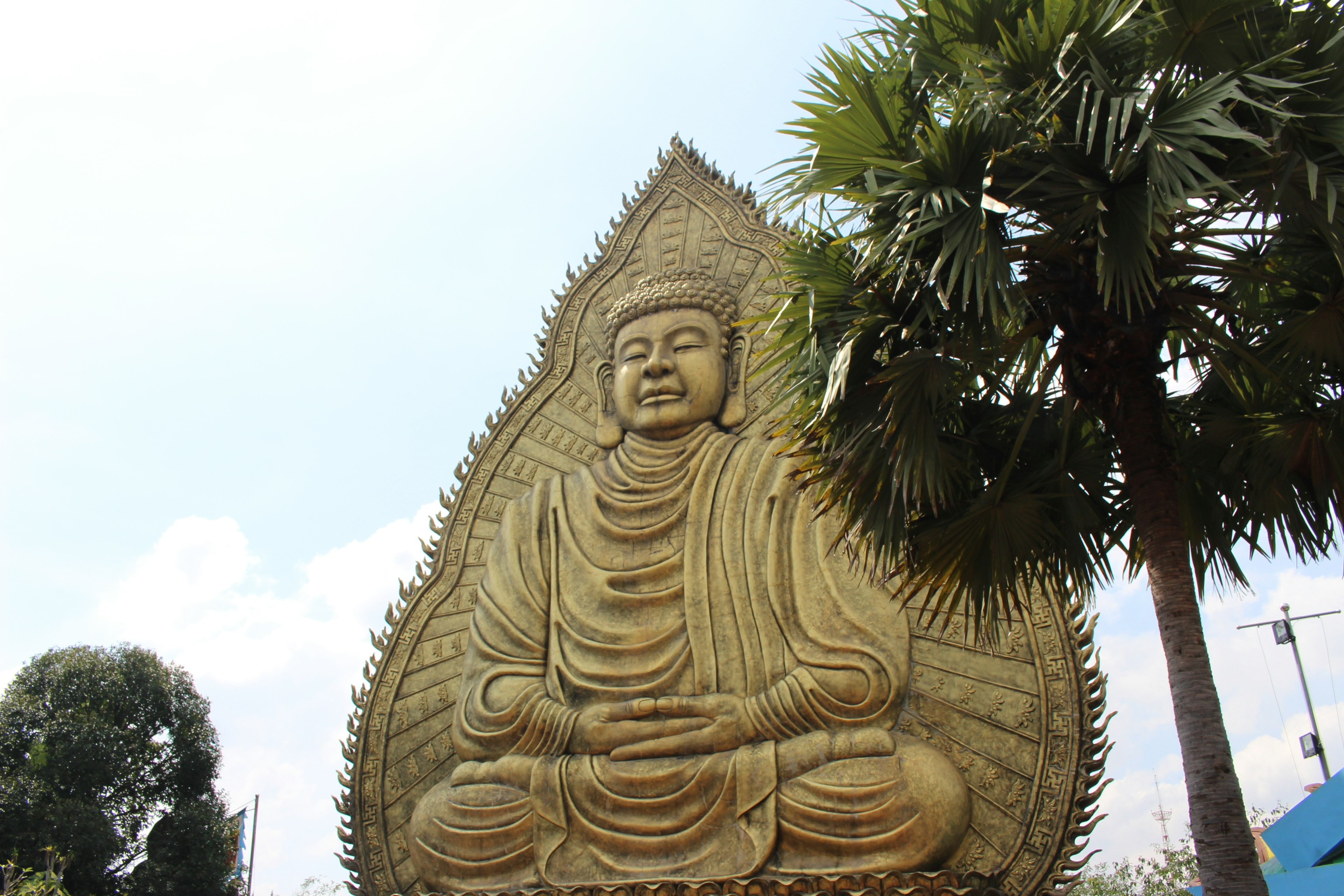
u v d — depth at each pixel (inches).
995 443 370.0
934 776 436.8
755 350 572.4
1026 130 307.6
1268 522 359.6
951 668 471.2
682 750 470.9
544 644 524.4
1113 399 335.6
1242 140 293.9
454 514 582.9
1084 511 360.2
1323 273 325.7
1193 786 287.7
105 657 850.8
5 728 792.3
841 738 454.3
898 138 337.4
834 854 434.6
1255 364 327.0
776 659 487.2
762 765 454.9
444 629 555.2
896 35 353.7
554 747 486.3
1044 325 343.0
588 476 564.7
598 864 456.1
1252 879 273.4
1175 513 318.7
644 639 507.8
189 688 874.8
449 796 489.4
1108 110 300.4
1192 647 300.7
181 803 834.8
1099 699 447.5
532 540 550.0
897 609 484.4
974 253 300.8
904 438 324.2
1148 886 1032.8
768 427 553.6
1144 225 285.4
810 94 341.7
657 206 638.5
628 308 584.1
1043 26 314.2
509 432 599.2
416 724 535.5
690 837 451.2
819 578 497.0
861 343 335.9
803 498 515.8
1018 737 452.1
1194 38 303.1
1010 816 439.5
